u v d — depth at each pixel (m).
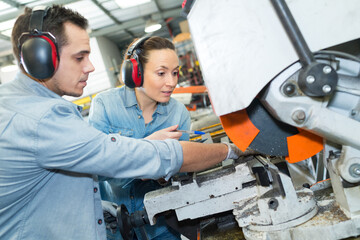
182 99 2.71
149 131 1.34
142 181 1.35
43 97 0.80
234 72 0.65
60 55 0.80
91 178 0.90
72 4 6.23
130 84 1.14
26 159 0.75
